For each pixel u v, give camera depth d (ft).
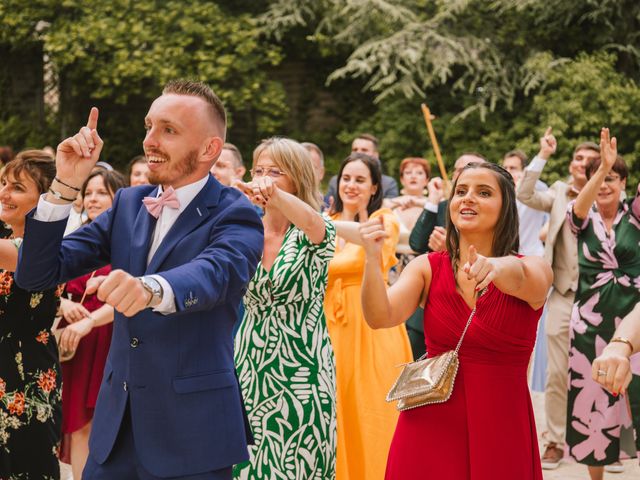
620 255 18.38
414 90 55.93
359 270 16.66
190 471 9.17
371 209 18.84
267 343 13.34
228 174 22.56
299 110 61.62
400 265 22.94
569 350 18.93
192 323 9.33
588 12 53.16
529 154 50.96
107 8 53.78
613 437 18.45
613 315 18.37
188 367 9.29
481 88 52.06
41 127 61.52
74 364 16.88
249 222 9.49
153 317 9.27
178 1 55.62
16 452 12.96
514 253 12.00
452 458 11.19
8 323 12.94
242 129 60.75
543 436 21.08
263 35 59.57
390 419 16.37
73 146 8.95
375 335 16.72
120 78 55.93
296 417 13.21
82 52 53.47
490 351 11.30
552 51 55.36
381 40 52.70
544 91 53.26
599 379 8.96
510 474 11.16
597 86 49.49
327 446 13.41
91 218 18.62
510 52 54.70
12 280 12.83
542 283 11.26
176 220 9.48
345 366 16.37
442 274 11.79
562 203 21.06
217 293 8.54
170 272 8.27
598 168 18.30
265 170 14.56
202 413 9.28
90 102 62.13
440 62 51.24
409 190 27.61
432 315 11.70
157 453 9.18
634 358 17.95
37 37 56.59
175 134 9.34
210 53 54.60
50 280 9.30
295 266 13.24
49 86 62.39
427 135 54.44
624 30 53.21
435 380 11.14
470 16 54.19
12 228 13.62
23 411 13.00
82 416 16.76
